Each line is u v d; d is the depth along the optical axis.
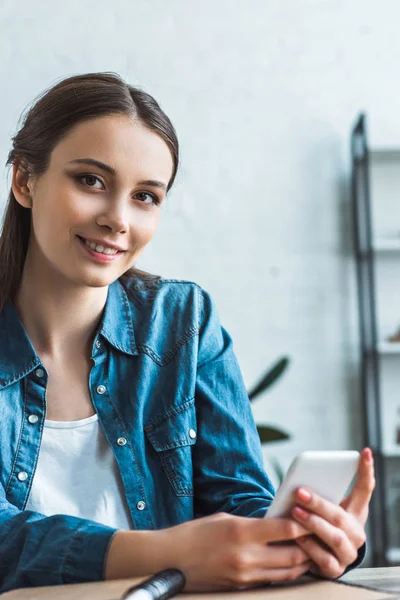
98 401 1.41
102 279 1.31
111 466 1.39
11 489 1.33
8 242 1.44
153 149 1.30
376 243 4.08
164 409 1.45
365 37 4.36
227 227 4.25
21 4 4.19
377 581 1.06
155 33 4.27
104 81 1.32
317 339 4.24
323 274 4.26
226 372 1.53
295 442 4.18
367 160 4.05
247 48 4.31
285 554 0.99
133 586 0.89
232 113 4.29
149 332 1.49
